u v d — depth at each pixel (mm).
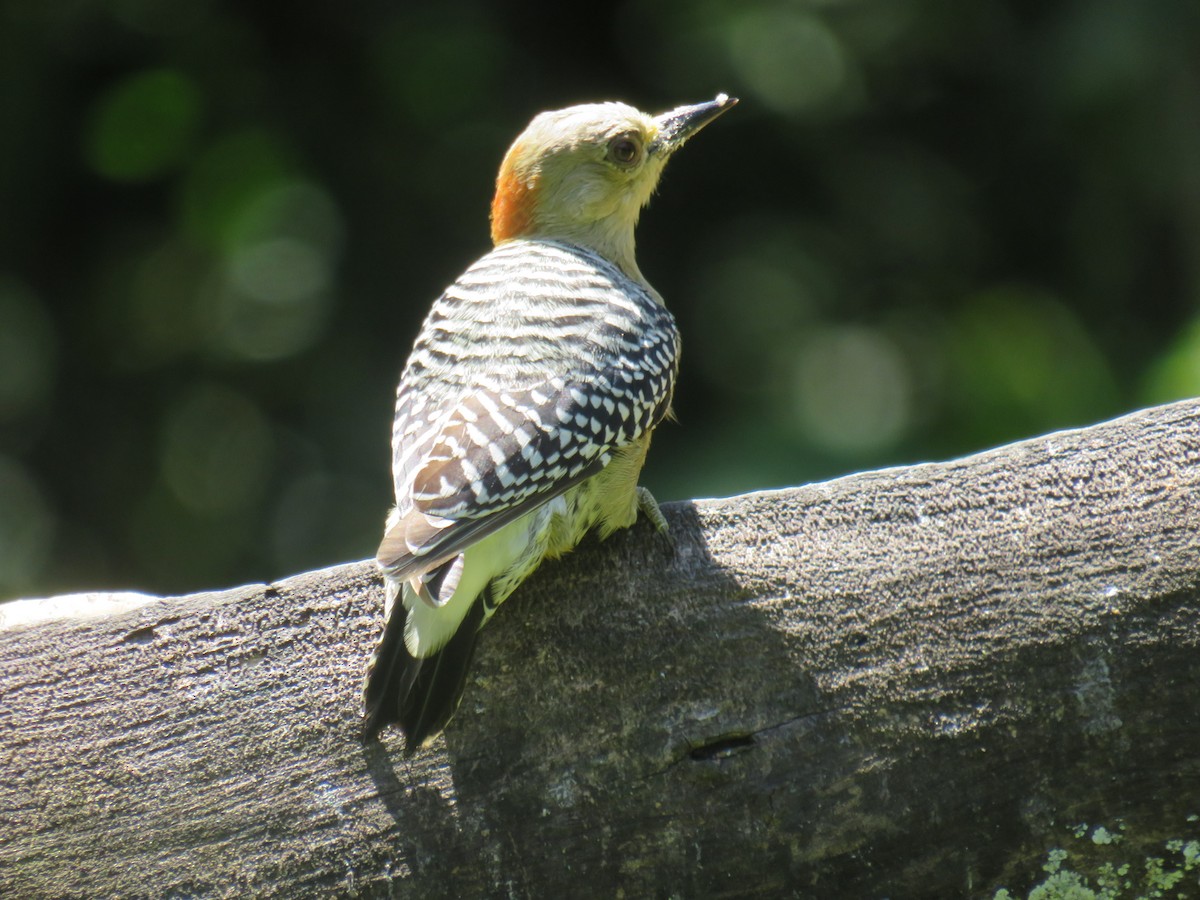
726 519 7879
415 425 7984
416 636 7059
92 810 7344
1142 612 7543
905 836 7375
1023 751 7426
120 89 21047
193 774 7387
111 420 21562
